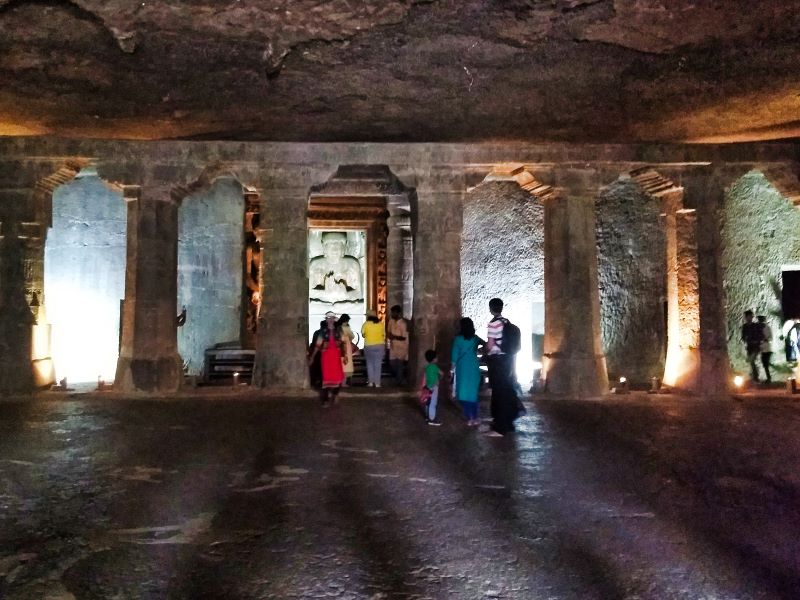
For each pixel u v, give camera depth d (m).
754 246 14.66
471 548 4.70
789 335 13.92
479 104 9.94
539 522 5.21
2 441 8.00
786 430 8.80
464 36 7.56
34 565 4.41
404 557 4.54
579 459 7.21
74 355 15.49
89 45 7.81
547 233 12.90
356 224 18.58
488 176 13.86
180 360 12.83
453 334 12.49
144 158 12.16
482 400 11.80
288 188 12.44
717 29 7.41
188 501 5.72
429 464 7.01
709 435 8.48
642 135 11.83
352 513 5.42
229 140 12.23
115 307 15.79
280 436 8.42
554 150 12.38
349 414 10.12
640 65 8.40
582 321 12.38
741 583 4.16
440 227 12.55
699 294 12.49
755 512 5.46
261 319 12.55
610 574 4.28
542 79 8.88
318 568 4.35
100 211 15.80
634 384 14.44
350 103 9.87
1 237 12.09
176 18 7.14
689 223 12.68
